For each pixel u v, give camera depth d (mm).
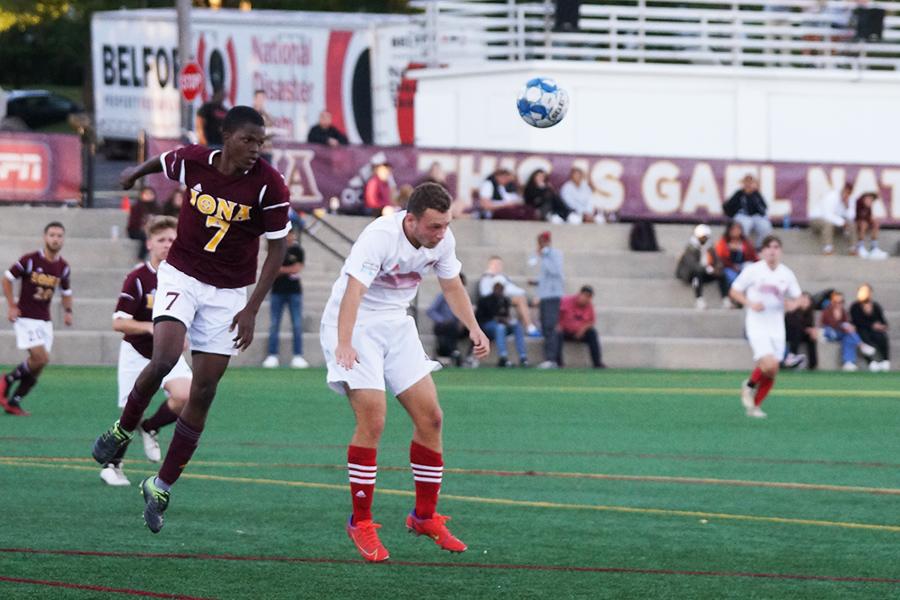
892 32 87125
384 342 21156
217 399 49094
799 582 20484
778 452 37094
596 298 74312
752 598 19391
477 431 41312
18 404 43500
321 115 76562
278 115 92812
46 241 43875
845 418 46469
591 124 82000
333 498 27797
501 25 84875
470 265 74812
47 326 43719
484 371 65125
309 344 67062
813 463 34844
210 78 93562
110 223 72562
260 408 46281
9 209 71125
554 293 68062
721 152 83125
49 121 150625
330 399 49312
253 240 22359
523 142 81438
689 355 70875
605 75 81938
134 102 98625
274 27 92812
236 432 39750
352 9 149000
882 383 61844
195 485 29469
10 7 126500
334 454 35031
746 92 83125
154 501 22016
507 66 81875
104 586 19281
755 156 83250
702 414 47250
